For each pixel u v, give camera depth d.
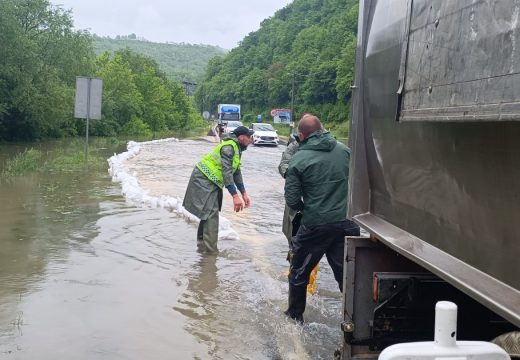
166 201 10.34
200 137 52.75
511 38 1.90
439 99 2.45
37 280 5.83
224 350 4.39
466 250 2.41
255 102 123.00
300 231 4.96
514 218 2.05
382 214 3.52
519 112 1.82
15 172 15.42
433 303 3.39
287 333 4.77
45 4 39.50
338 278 4.95
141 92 64.50
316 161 4.80
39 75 36.84
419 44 2.71
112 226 8.53
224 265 6.75
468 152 2.36
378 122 3.49
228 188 7.26
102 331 4.60
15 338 4.39
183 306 5.30
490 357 1.86
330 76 89.38
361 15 3.83
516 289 2.04
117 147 32.03
